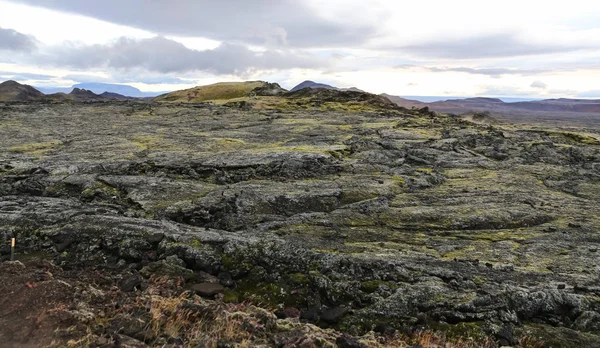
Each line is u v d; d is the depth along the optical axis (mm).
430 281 14703
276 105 117625
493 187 30609
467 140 49281
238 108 102812
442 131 58781
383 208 25219
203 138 52500
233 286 14523
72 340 8664
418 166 37875
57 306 9805
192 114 87062
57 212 19172
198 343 9250
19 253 16141
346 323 12641
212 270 15062
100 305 10703
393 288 14141
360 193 27766
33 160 36031
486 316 12828
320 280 14055
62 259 15758
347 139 50469
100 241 16391
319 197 26297
